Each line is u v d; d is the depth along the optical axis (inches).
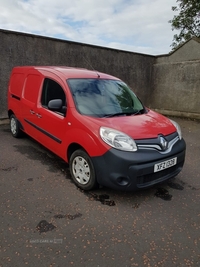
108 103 143.0
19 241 88.3
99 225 100.2
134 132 115.0
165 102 402.6
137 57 386.3
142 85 408.8
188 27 612.7
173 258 84.6
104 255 84.0
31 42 270.5
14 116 209.2
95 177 118.1
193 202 123.1
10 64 260.5
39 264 78.5
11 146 193.9
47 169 153.4
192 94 358.0
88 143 117.3
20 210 107.4
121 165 107.4
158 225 102.8
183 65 365.1
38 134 167.2
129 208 114.3
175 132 133.0
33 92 172.4
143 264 81.0
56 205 113.0
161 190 134.3
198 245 91.8
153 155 112.3
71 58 308.5
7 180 135.5
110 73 356.5
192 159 189.6
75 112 129.8
